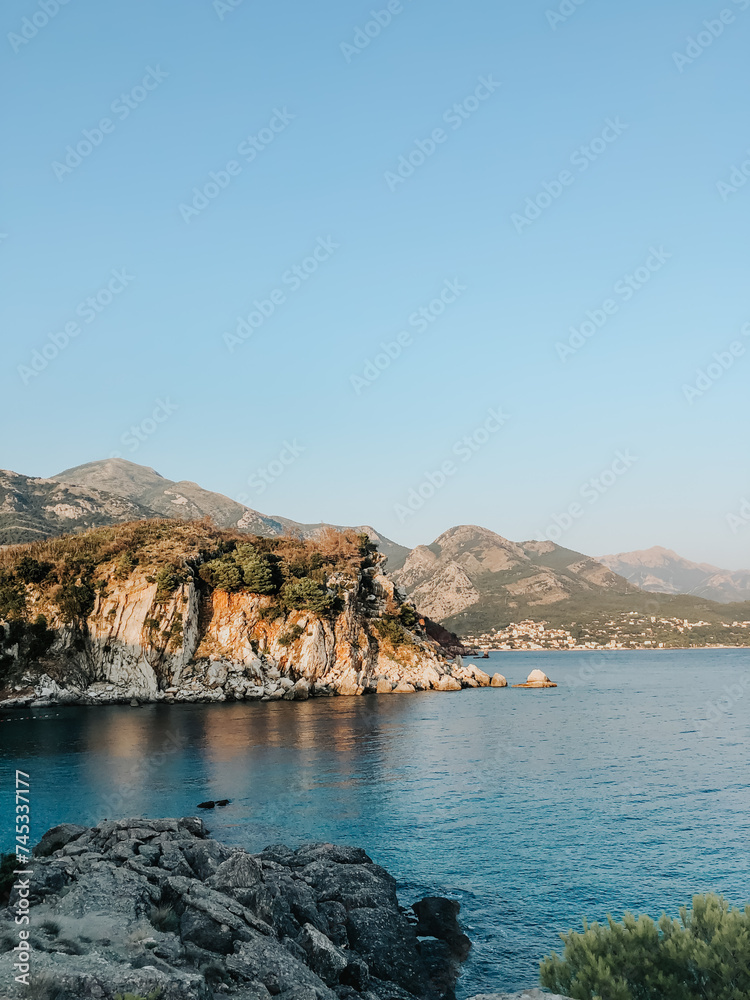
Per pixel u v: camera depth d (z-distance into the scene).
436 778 49.00
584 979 14.34
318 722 78.06
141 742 63.28
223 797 43.31
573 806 41.34
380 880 27.50
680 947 14.20
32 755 56.72
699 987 13.67
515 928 25.45
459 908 26.92
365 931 23.38
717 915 14.73
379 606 132.25
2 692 93.00
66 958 16.66
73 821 38.19
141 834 29.39
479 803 42.03
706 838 35.06
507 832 36.19
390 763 54.34
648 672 191.00
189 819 33.47
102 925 19.31
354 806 41.25
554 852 33.19
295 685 105.88
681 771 51.94
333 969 19.81
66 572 103.81
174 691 99.31
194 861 26.66
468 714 87.62
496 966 22.88
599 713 89.81
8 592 99.56
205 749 59.91
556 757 57.59
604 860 32.06
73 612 99.75
